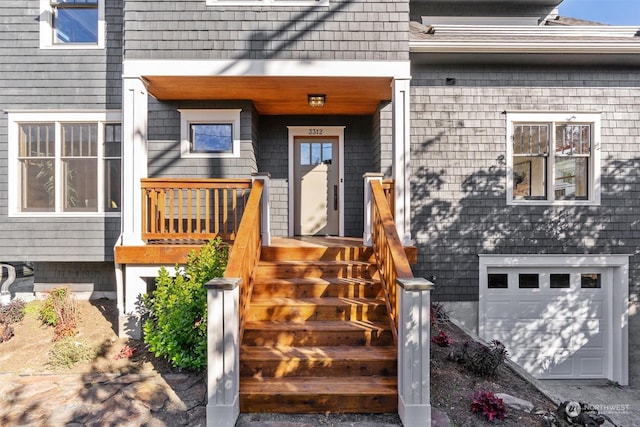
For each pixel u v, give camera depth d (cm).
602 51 579
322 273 457
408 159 501
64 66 603
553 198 623
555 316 625
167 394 362
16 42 601
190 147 615
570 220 620
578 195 632
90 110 601
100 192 606
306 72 493
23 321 539
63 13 613
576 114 621
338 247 486
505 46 571
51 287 654
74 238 602
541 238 620
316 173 699
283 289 427
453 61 614
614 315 619
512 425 309
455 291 624
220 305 306
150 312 466
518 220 623
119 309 482
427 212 624
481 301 621
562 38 618
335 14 496
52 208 610
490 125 623
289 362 344
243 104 605
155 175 606
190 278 430
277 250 486
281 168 678
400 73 496
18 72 601
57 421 325
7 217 600
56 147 605
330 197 699
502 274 634
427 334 302
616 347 613
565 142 630
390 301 385
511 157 622
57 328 497
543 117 622
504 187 623
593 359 620
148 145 606
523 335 625
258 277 453
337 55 495
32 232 600
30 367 424
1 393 370
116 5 607
